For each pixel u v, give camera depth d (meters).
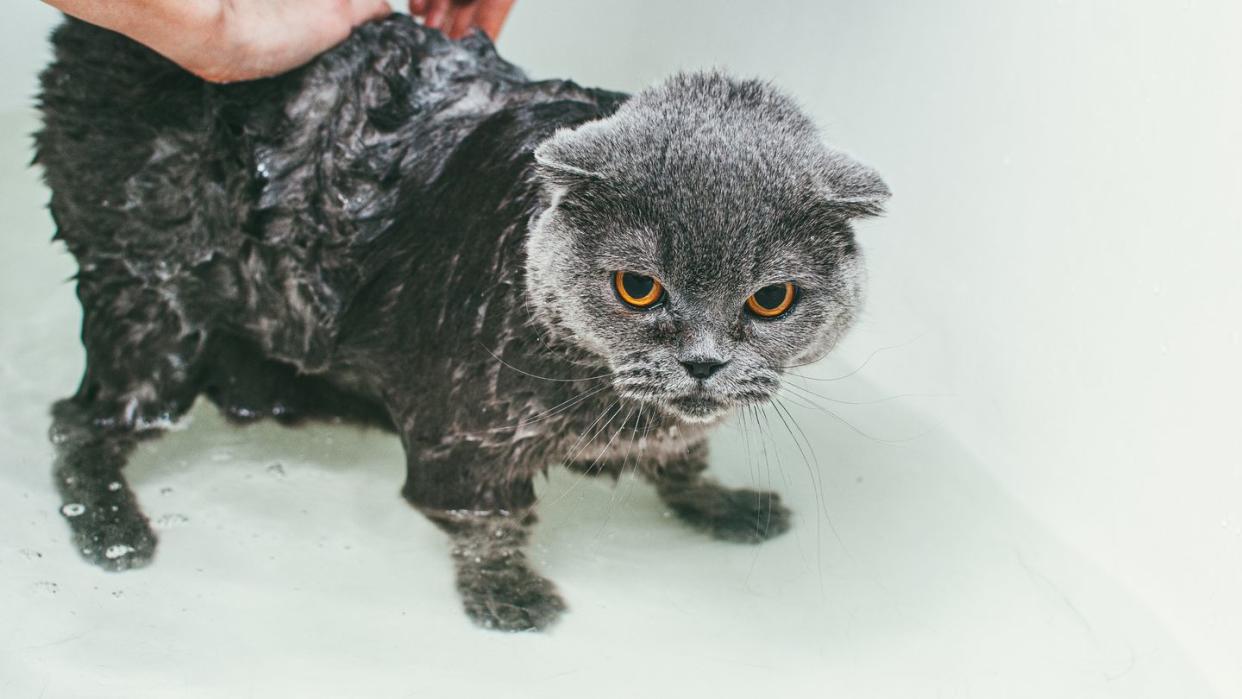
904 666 0.52
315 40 0.56
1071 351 0.61
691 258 0.46
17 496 0.57
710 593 0.55
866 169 0.49
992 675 0.51
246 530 0.57
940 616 0.55
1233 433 0.52
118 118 0.56
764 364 0.49
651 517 0.60
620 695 0.49
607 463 0.58
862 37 0.73
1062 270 0.62
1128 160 0.59
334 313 0.57
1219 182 0.55
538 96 0.59
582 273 0.48
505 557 0.55
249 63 0.54
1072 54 0.63
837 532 0.59
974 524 0.60
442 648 0.51
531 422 0.52
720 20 0.76
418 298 0.54
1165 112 0.58
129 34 0.51
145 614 0.51
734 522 0.59
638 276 0.47
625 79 0.79
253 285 0.58
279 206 0.56
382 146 0.57
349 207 0.57
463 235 0.53
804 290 0.48
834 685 0.51
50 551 0.54
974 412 0.65
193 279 0.58
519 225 0.52
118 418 0.59
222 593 0.53
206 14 0.51
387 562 0.56
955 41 0.68
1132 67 0.60
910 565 0.57
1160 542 0.55
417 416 0.54
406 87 0.58
